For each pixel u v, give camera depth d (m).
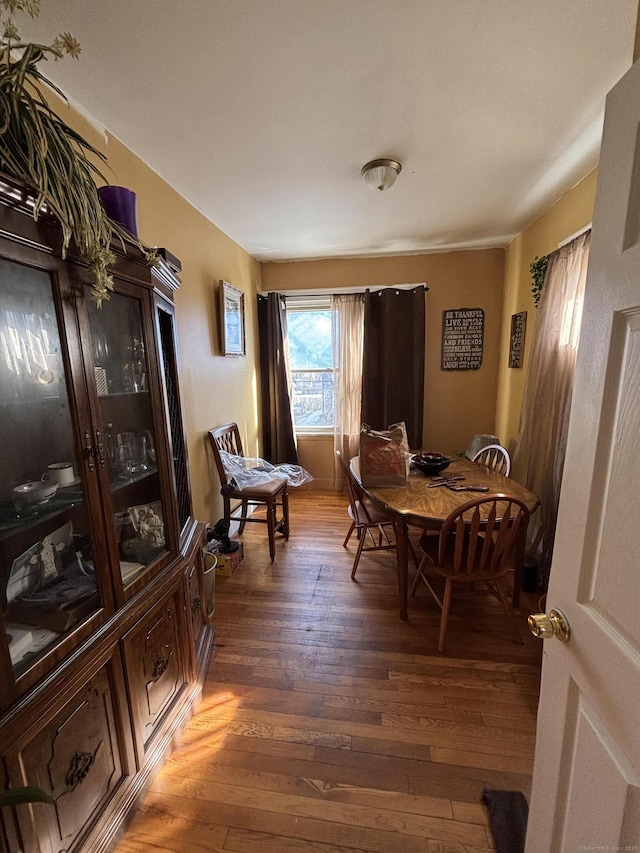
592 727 0.67
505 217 2.77
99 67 1.30
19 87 0.78
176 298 2.28
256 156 1.91
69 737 0.95
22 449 0.97
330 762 1.33
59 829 0.92
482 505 1.95
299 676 1.71
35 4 0.81
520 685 1.64
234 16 1.12
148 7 1.08
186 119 1.60
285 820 1.16
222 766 1.32
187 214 2.39
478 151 1.89
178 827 1.15
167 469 1.38
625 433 0.62
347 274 3.76
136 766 1.20
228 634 1.98
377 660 1.79
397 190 2.31
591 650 0.69
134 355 1.27
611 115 0.65
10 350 0.90
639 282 0.58
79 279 0.98
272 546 2.70
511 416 3.27
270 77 1.37
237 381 3.29
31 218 0.83
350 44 1.23
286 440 4.00
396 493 2.10
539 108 1.56
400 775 1.28
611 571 0.64
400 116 1.61
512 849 1.07
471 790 1.23
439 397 3.79
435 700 1.57
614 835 0.60
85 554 1.05
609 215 0.66
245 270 3.48
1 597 0.87
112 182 1.70
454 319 3.64
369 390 3.83
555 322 2.33
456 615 2.10
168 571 1.37
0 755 0.76
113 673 1.10
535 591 2.31
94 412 1.03
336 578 2.49
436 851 1.08
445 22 1.15
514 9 1.11
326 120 1.63
